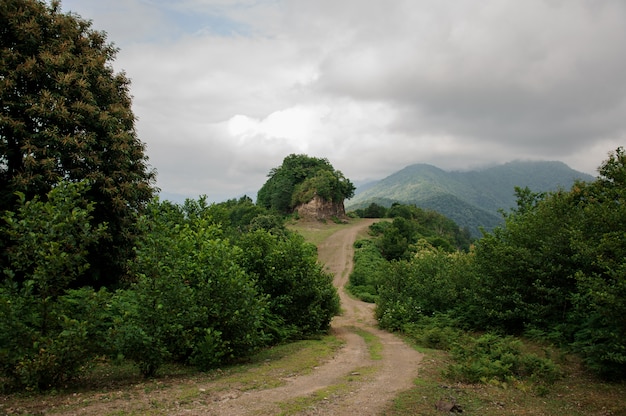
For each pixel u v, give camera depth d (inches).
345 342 607.5
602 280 320.8
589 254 414.9
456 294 771.4
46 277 275.9
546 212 584.1
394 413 248.4
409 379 351.6
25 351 266.7
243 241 639.1
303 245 684.7
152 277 329.7
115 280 584.7
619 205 383.2
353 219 4183.1
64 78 497.0
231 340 392.2
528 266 558.9
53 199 302.7
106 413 224.5
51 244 271.3
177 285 333.7
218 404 250.4
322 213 3831.2
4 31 491.2
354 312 1269.7
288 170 4256.9
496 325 620.4
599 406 281.9
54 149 480.7
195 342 369.4
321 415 238.1
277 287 621.9
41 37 510.0
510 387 331.3
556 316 529.3
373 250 2655.0
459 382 347.6
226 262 386.3
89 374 312.5
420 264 962.1
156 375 337.4
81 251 296.4
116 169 560.4
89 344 290.0
